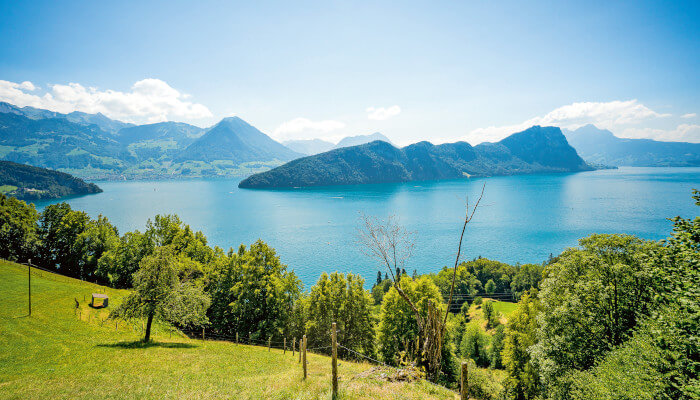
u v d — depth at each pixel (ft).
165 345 108.06
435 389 49.55
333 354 47.37
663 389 53.93
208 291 166.09
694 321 49.32
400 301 134.00
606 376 66.23
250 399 51.19
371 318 153.79
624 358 64.90
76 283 206.39
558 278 105.29
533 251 584.40
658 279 64.28
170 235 205.98
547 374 92.38
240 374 77.05
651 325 61.41
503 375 166.81
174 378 69.56
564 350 92.12
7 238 248.93
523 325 137.69
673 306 55.31
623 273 85.61
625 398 58.13
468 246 619.26
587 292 91.30
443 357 124.88
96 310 158.20
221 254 209.87
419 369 57.06
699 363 48.49
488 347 219.61
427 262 531.91
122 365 79.46
